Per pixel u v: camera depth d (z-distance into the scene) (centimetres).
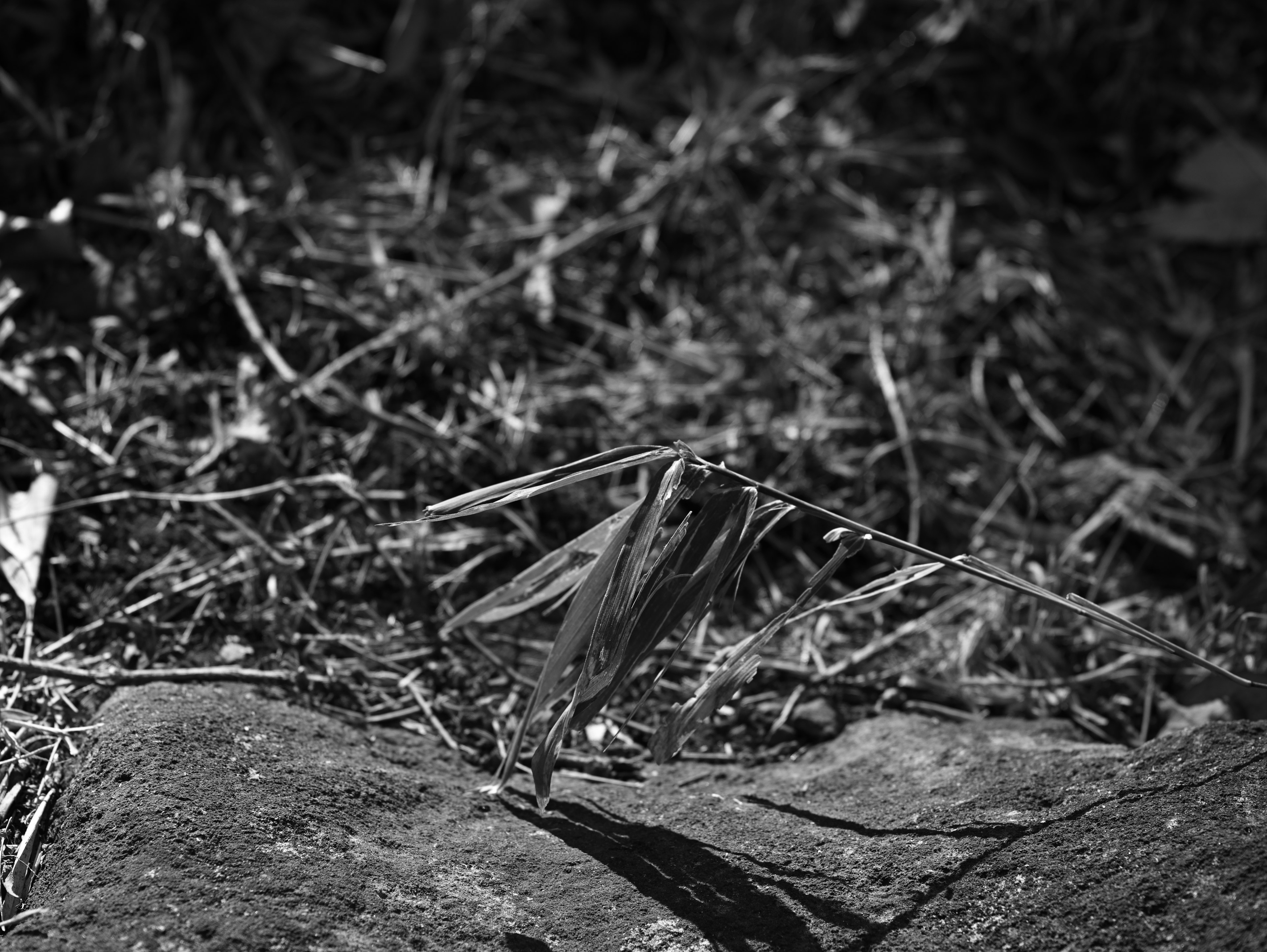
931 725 85
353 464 95
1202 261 120
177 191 101
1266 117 127
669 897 73
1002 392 109
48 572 87
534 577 77
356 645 87
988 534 99
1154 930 70
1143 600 96
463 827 77
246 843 72
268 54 112
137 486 92
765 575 96
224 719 78
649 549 72
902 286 112
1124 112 125
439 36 119
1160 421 109
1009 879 72
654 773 83
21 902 72
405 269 105
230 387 97
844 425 102
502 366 102
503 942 71
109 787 74
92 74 109
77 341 97
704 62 127
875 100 127
